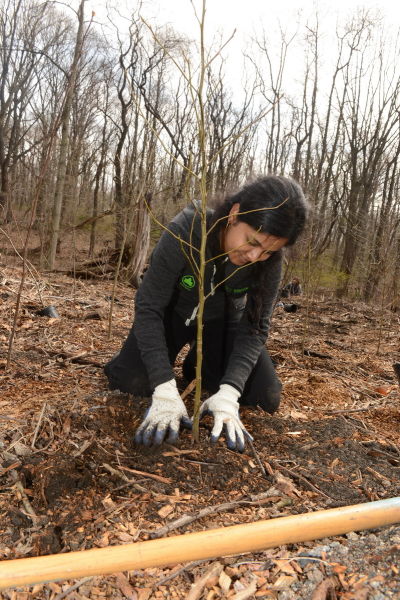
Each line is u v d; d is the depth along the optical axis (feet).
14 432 7.38
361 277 35.47
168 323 8.78
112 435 7.41
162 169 17.75
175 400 7.26
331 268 36.35
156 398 7.30
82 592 4.81
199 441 7.30
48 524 5.73
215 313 8.57
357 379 12.50
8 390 9.07
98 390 9.35
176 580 5.01
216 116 46.98
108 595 4.79
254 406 8.93
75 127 52.80
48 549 5.41
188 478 6.64
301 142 54.54
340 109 53.21
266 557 5.33
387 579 4.81
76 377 10.06
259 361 8.91
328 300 30.32
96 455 6.84
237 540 4.63
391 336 19.04
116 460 6.87
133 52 39.09
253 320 7.69
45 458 6.71
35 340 12.66
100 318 16.02
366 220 43.65
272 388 8.79
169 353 9.16
